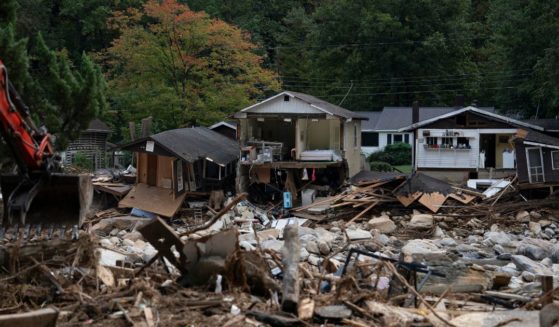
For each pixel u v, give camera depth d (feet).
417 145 135.54
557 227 89.04
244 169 109.70
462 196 97.96
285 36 224.33
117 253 49.80
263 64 213.87
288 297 30.09
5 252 34.78
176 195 98.27
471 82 206.08
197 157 100.68
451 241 77.66
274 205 106.11
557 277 50.78
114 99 141.90
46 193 36.78
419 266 36.58
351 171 123.65
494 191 102.78
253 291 34.19
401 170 161.07
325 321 29.86
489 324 31.04
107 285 34.47
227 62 133.39
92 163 149.38
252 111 111.75
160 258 37.83
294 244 31.50
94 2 199.11
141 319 29.32
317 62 215.10
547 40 150.92
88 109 66.08
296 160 110.83
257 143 111.34
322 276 36.65
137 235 73.31
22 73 61.62
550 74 130.93
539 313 30.68
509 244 76.48
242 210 97.60
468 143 133.69
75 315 30.04
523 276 51.44
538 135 106.32
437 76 205.36
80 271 35.19
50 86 65.00
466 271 47.06
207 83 133.59
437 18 206.39
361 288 35.96
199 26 130.31
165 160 99.71
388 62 204.44
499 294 39.75
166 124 137.28
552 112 170.60
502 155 139.85
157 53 131.85
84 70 67.92
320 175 116.78
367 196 99.35
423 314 31.76
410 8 205.57
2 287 32.68
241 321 29.14
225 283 34.12
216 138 125.49
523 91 163.53
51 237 36.01
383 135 181.78
